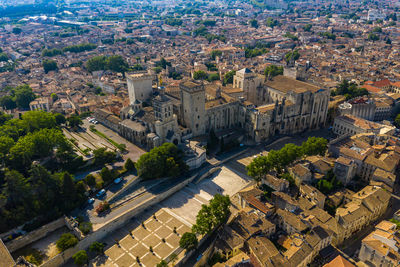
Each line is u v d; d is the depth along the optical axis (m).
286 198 175.50
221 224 171.88
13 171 166.12
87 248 162.38
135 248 160.50
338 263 140.62
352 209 169.38
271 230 164.12
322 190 192.38
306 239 151.50
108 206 179.12
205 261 158.25
